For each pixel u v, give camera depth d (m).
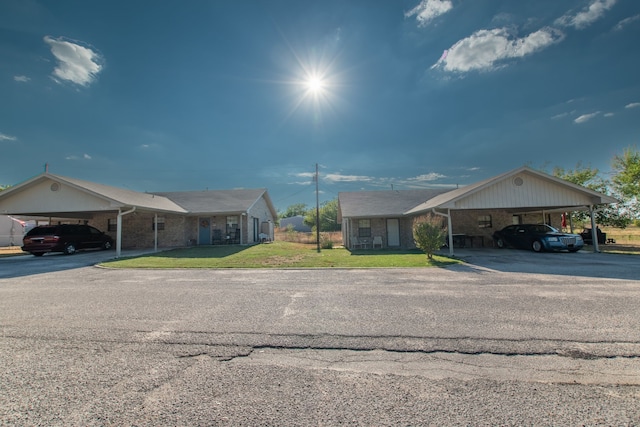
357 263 11.40
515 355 3.16
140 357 3.22
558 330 3.85
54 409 2.26
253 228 22.81
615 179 20.33
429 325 4.14
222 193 24.23
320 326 4.18
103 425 2.07
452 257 12.70
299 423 2.08
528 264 10.29
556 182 13.97
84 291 6.81
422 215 17.70
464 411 2.20
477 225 18.86
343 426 2.04
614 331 3.79
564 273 8.30
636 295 5.68
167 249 18.03
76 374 2.84
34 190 14.74
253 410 2.24
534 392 2.45
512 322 4.20
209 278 8.57
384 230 20.25
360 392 2.48
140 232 20.14
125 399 2.40
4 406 2.31
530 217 19.78
